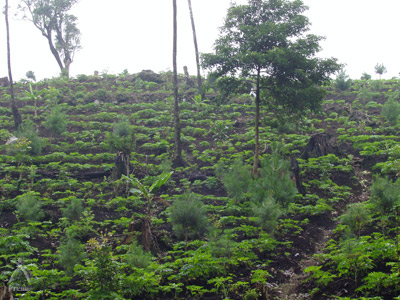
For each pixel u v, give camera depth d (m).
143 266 10.61
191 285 10.24
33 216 14.09
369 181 18.47
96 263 9.40
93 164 20.70
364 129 23.97
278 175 14.82
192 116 28.19
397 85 33.34
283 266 11.63
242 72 16.86
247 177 15.80
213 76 17.53
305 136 22.67
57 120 22.17
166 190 18.28
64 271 10.81
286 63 16.23
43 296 9.59
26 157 19.28
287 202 14.42
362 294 8.85
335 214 15.73
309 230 14.27
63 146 22.55
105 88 33.16
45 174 18.61
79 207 14.40
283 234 13.73
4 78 35.47
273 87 17.47
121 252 12.27
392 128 23.31
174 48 21.69
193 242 12.55
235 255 11.54
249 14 17.33
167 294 10.20
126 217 15.69
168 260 11.96
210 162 21.39
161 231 13.72
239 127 26.30
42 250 12.54
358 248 9.72
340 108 27.83
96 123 25.69
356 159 20.39
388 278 8.37
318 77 17.00
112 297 8.96
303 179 18.72
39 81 36.06
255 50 17.16
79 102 30.14
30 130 20.34
